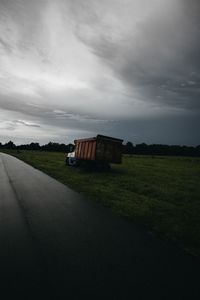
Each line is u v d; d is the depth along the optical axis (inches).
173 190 618.8
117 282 172.4
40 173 866.1
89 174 875.4
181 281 176.2
